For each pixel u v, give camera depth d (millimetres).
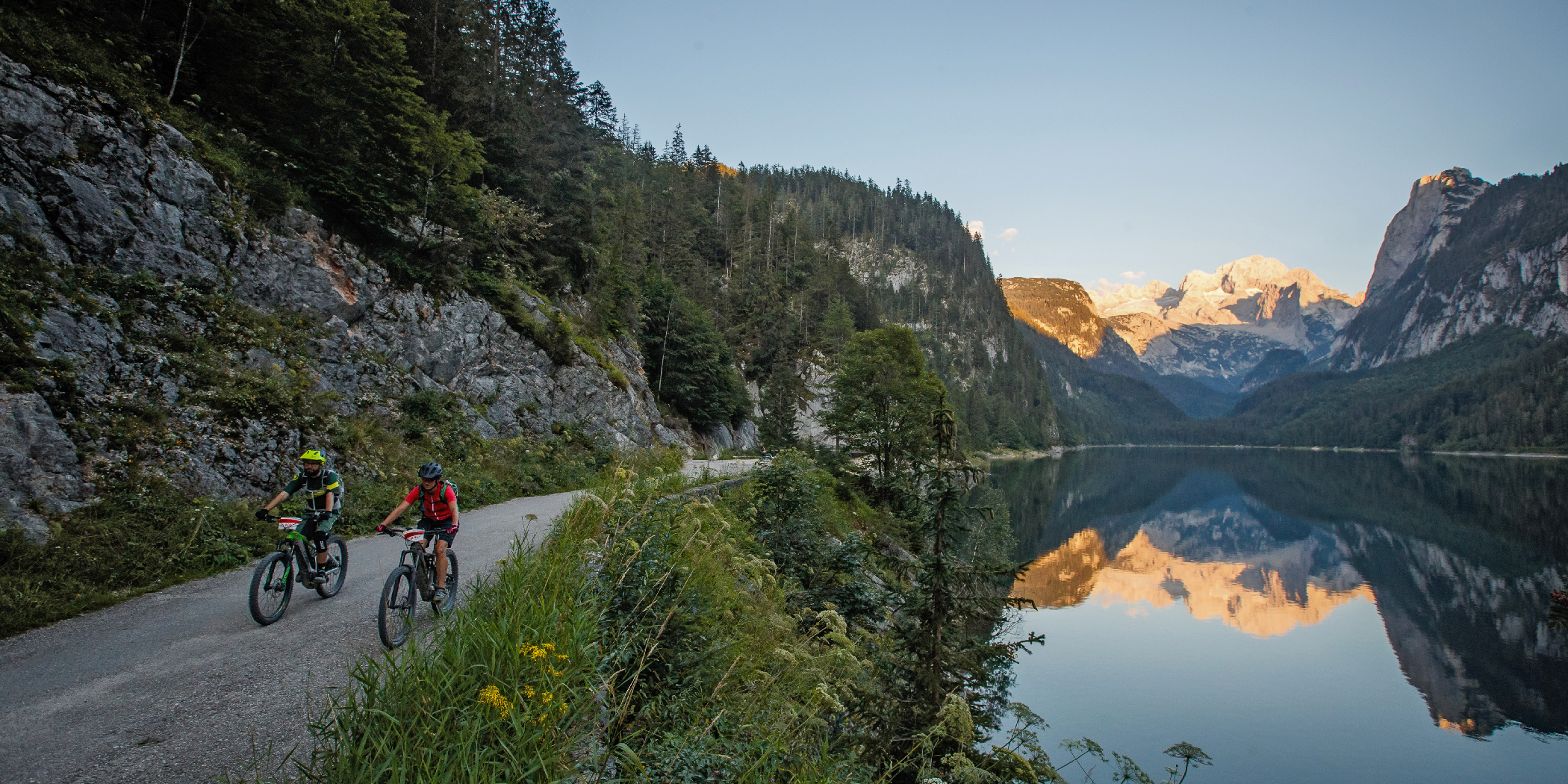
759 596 8664
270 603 6742
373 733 3227
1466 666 31547
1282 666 29875
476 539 10969
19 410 9266
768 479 14789
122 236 12750
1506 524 71062
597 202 58750
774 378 54219
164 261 13523
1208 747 20812
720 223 114750
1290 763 20375
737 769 4125
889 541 26000
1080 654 28688
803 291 103625
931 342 176125
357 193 19438
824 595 12398
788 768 4504
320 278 17594
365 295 19031
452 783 2965
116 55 15367
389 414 17844
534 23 52312
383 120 21422
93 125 12789
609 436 28594
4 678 5355
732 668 4789
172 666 5543
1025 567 9828
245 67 19156
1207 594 41875
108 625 6746
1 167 11242
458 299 23016
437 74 33625
